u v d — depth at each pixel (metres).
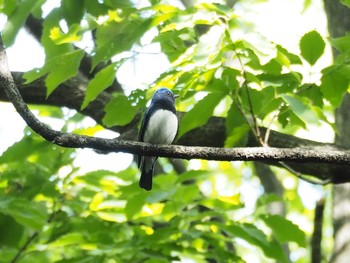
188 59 7.72
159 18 7.78
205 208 11.17
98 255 9.74
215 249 10.03
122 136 10.80
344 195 10.89
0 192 10.48
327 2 11.34
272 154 7.10
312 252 10.20
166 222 11.93
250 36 7.13
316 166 10.04
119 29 8.53
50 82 8.48
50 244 10.41
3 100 11.30
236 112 8.49
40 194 10.47
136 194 9.47
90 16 9.26
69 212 10.92
